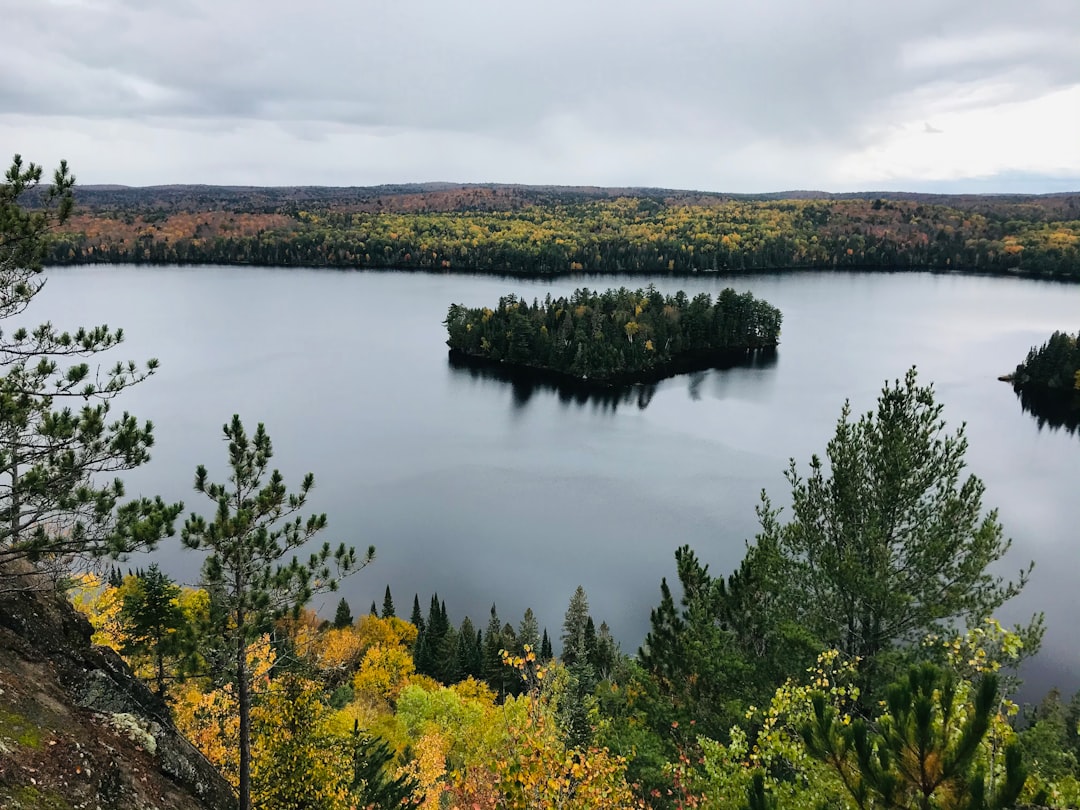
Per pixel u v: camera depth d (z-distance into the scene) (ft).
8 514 44.55
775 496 311.88
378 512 300.81
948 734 25.20
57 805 37.58
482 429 414.41
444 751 114.93
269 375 522.47
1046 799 28.53
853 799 30.01
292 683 67.62
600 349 542.57
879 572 59.67
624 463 355.56
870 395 471.21
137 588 91.25
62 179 48.37
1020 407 440.45
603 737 59.82
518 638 211.82
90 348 51.26
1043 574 236.63
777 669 63.05
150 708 52.90
